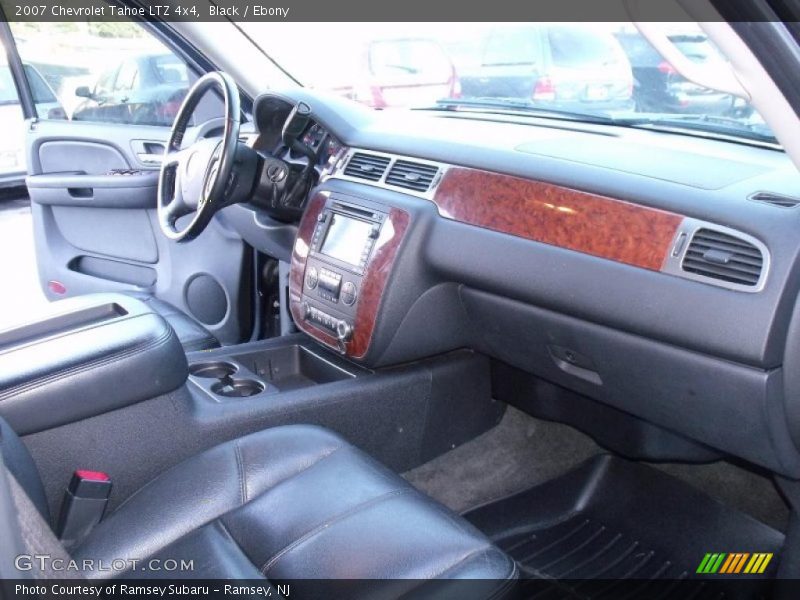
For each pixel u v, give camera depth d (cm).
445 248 168
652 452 187
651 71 181
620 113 190
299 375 209
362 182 188
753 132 166
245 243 246
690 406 146
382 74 241
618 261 141
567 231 148
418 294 177
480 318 179
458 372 198
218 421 160
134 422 149
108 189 264
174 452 155
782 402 129
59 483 144
